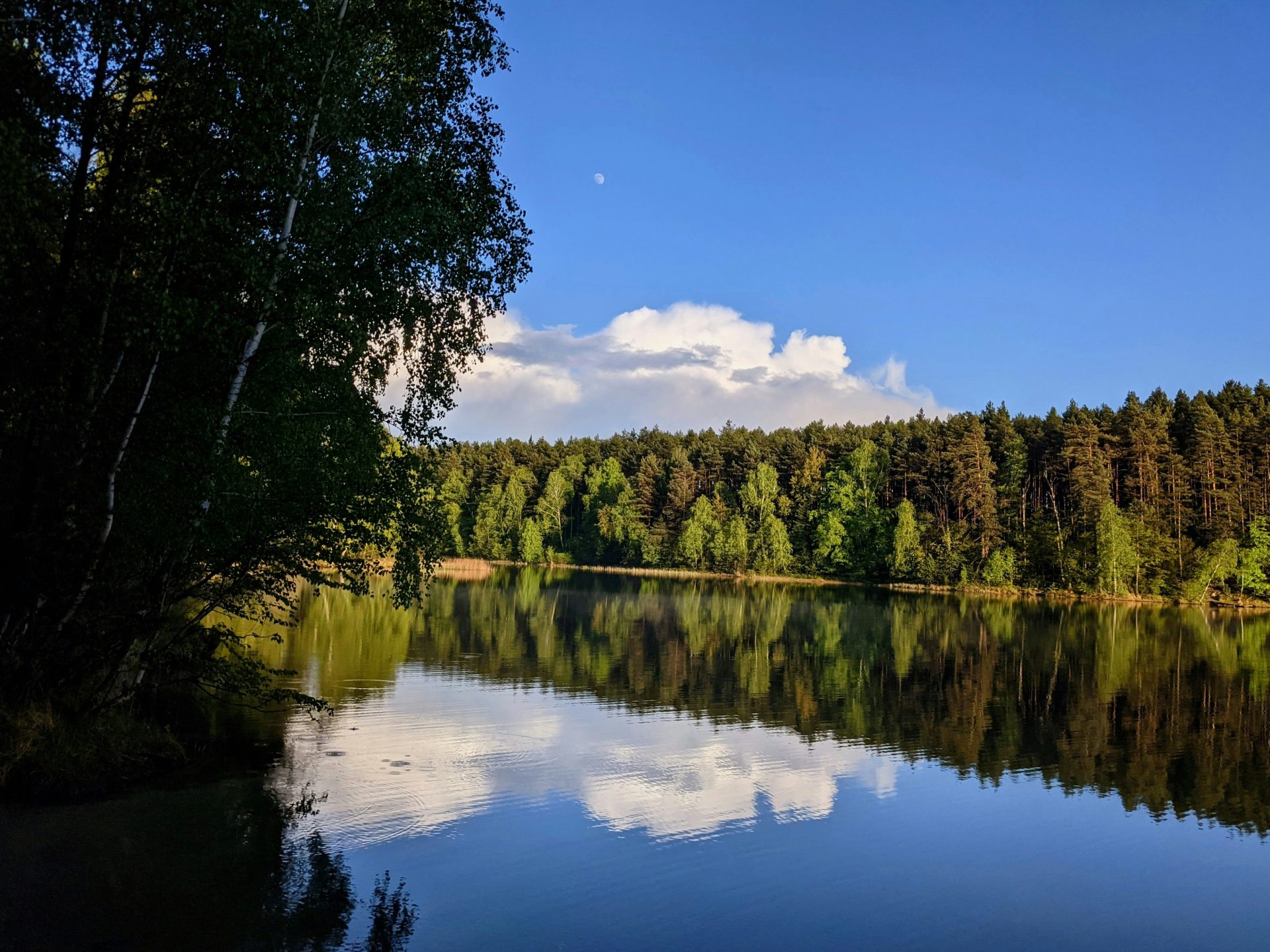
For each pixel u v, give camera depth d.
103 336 11.74
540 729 18.00
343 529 14.41
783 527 92.75
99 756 12.31
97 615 12.73
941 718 21.20
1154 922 9.88
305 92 12.28
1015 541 81.81
